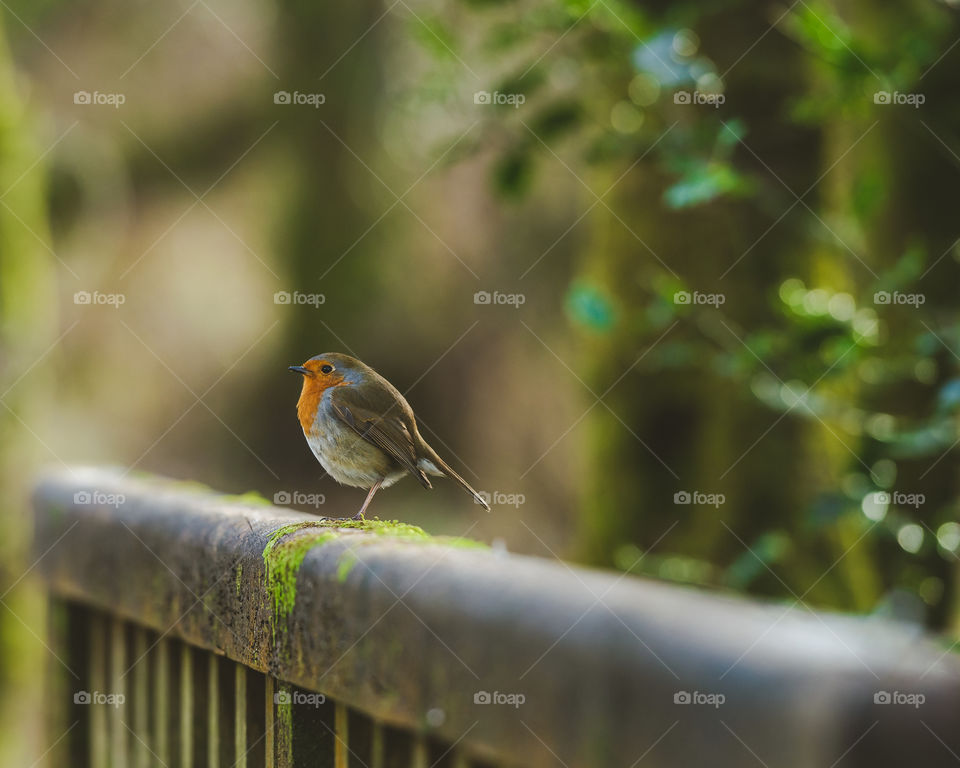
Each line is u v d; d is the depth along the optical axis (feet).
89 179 52.80
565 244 83.61
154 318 86.53
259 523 13.48
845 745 6.52
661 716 7.39
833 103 24.81
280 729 12.64
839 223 27.84
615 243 35.42
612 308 25.94
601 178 37.50
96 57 85.20
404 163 83.30
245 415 86.94
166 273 87.30
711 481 34.06
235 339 88.02
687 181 22.16
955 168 27.25
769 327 32.40
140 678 17.25
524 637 8.51
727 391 33.81
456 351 84.58
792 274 32.71
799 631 7.28
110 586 16.89
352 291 84.69
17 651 33.32
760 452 33.45
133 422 85.05
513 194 30.14
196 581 14.29
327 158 84.99
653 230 34.22
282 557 12.09
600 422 35.81
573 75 30.68
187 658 15.67
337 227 85.05
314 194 85.46
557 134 29.01
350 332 84.58
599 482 35.96
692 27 31.76
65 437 80.07
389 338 84.84
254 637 12.75
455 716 9.24
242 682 14.10
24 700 33.27
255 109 85.76
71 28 84.69
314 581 11.39
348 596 10.79
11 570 33.63
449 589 9.42
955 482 26.66
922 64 23.76
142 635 17.22
